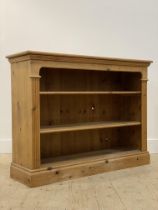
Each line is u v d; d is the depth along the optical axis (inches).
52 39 155.8
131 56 162.2
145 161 137.4
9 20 152.1
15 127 114.0
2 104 153.8
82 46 158.6
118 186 106.3
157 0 161.2
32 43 154.3
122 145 148.7
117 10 160.2
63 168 113.0
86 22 158.2
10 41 152.6
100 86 140.9
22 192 99.9
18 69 110.0
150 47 162.2
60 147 131.0
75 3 156.9
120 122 135.7
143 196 96.3
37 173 105.7
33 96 103.9
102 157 126.4
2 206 88.1
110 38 160.6
